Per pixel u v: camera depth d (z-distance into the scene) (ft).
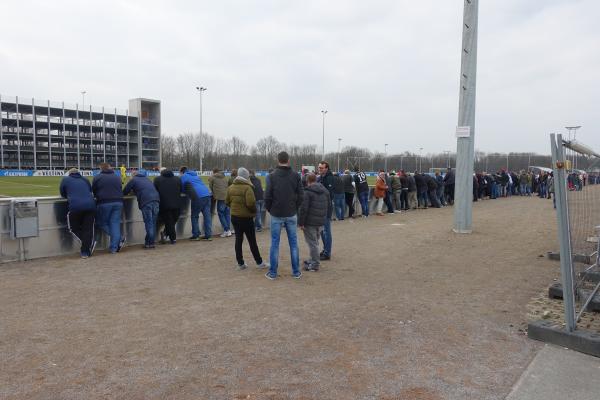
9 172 175.73
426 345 14.69
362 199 54.90
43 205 28.32
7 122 229.66
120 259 28.12
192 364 13.10
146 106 284.00
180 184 34.12
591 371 12.84
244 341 14.88
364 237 37.68
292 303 19.10
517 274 24.58
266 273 24.50
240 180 24.89
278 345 14.57
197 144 331.57
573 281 16.43
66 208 29.50
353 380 12.21
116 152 264.31
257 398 11.20
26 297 19.63
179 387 11.72
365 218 53.57
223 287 21.56
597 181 22.76
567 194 15.46
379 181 57.47
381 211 58.44
